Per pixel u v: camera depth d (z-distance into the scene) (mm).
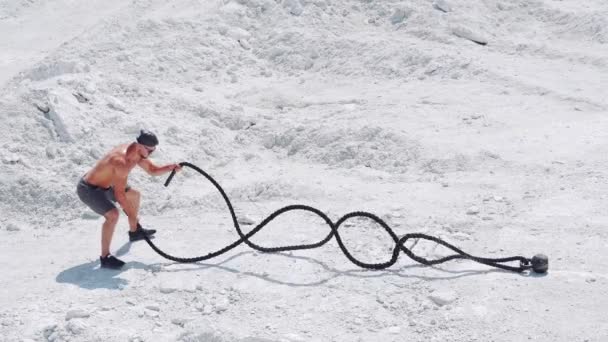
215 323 12906
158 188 20125
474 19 35688
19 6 55594
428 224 16703
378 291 13922
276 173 21359
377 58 32719
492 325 12422
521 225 16344
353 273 14688
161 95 26094
